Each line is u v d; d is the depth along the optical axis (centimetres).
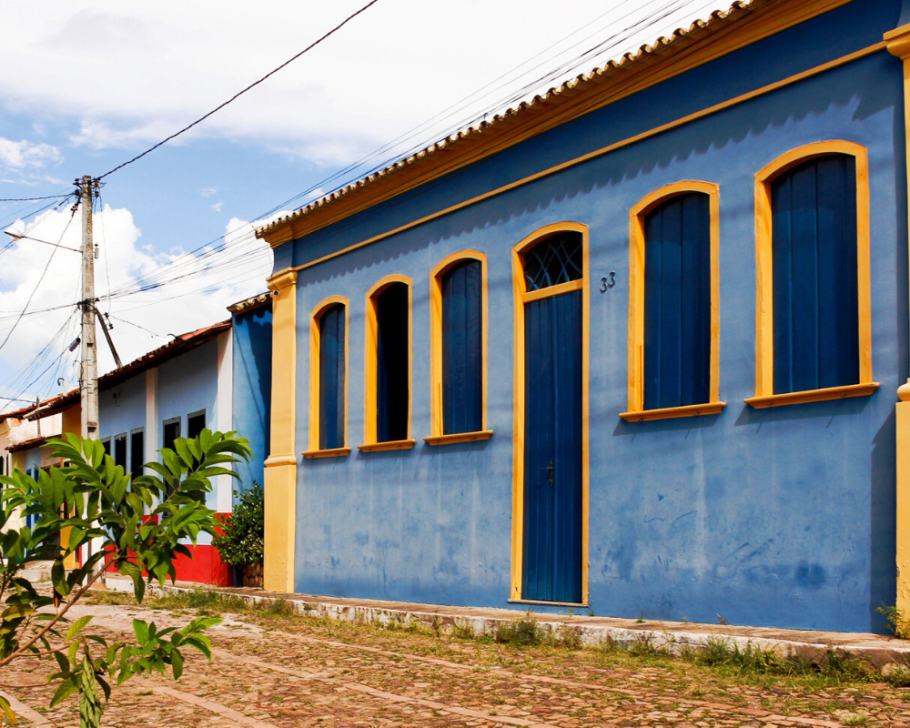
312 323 1470
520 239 1112
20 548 350
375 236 1348
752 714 565
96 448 361
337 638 1005
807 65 835
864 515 765
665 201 959
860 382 776
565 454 1042
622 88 995
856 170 794
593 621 920
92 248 1969
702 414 893
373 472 1310
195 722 602
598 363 1001
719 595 862
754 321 858
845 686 638
